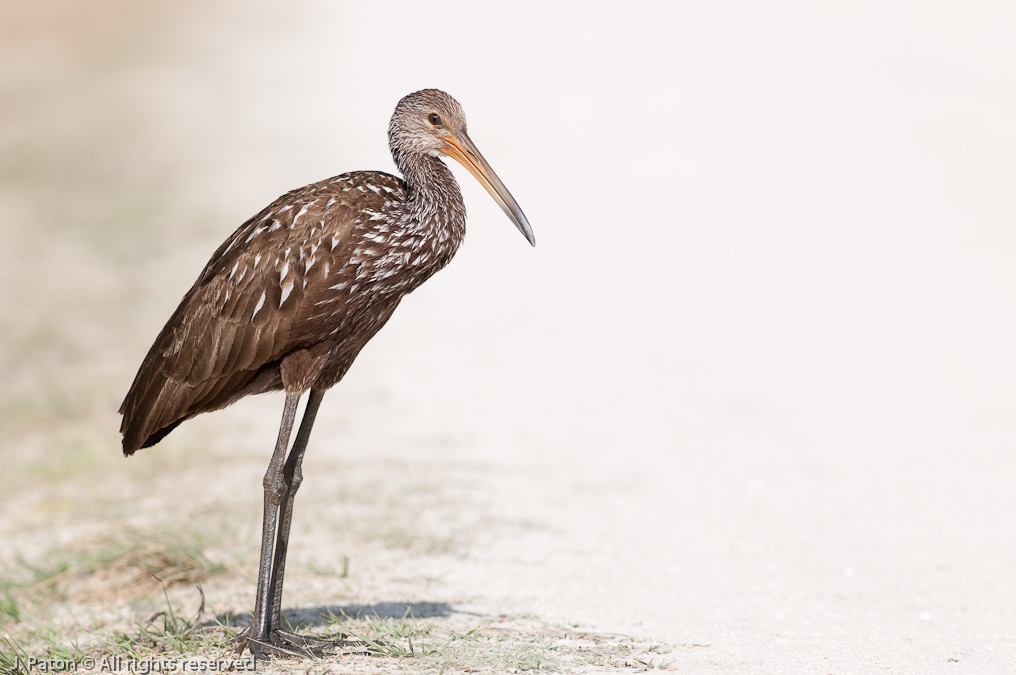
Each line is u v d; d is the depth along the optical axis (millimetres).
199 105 40500
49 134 36844
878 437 13102
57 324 19109
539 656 7461
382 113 37750
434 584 9141
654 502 11211
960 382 15109
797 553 9836
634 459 12555
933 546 9938
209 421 14609
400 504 11211
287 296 7184
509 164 30062
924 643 7859
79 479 12828
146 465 13031
